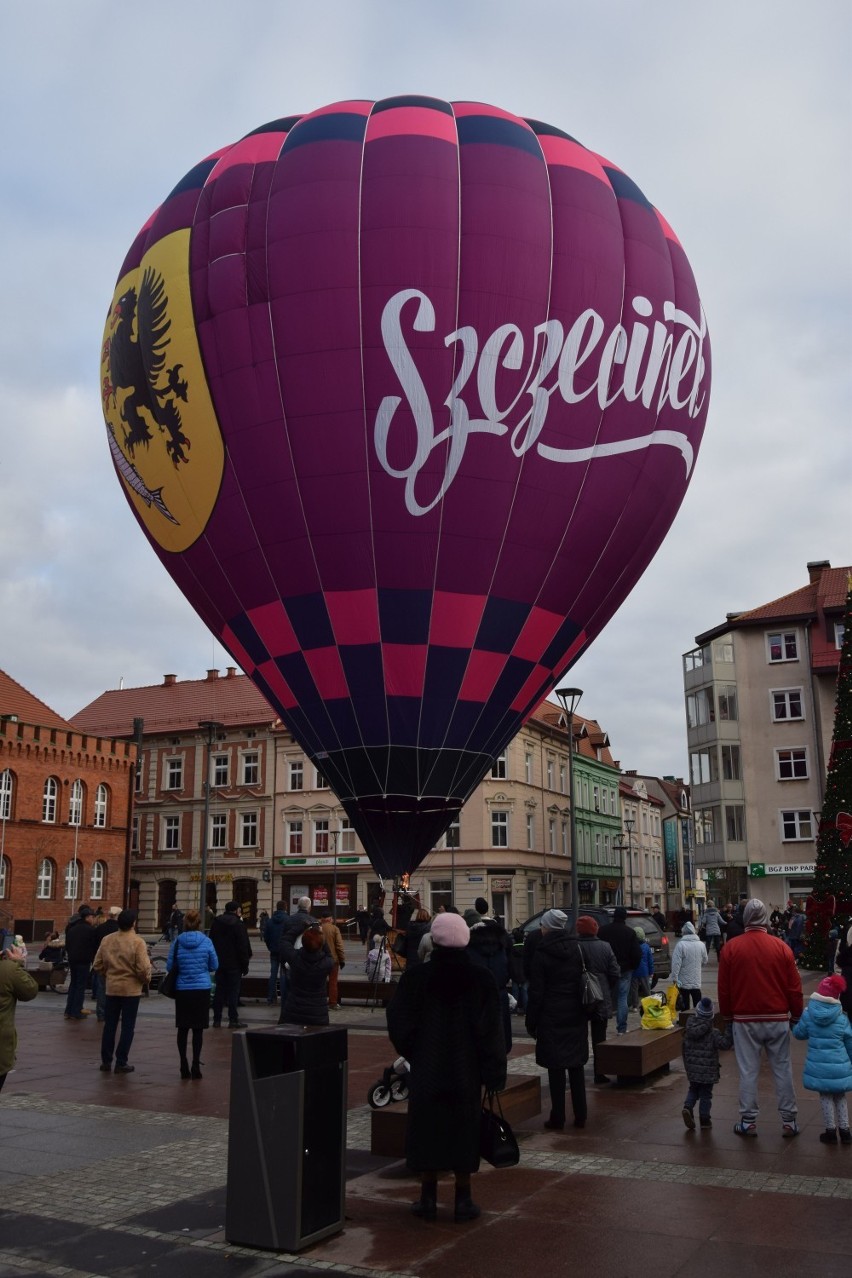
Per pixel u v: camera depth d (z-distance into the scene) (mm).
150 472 22250
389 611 20203
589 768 76938
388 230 20016
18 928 51906
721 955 9836
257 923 60562
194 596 23031
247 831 62500
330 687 20703
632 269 21953
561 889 67625
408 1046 7301
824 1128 9781
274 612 21000
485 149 21078
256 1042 7020
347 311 19844
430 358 19703
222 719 64750
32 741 54656
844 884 29078
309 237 20172
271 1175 6715
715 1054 9891
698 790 55625
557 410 20453
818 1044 9406
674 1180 8148
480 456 19859
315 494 20016
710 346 24625
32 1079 12758
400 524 19891
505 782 60500
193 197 22469
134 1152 9109
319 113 22156
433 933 7348
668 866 100875
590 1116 10578
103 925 19625
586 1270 6262
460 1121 7129
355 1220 7246
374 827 21047
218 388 20859
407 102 22016
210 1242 6777
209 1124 10219
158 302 21812
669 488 23000
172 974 12891
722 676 54562
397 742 20547
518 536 20422
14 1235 6914
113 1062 13922
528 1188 7980
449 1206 7566
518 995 18250
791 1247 6613
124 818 59438
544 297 20469
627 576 23125
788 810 52500
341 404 19797
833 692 52500
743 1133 9578
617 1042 12500
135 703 70250
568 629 21969
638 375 21703
